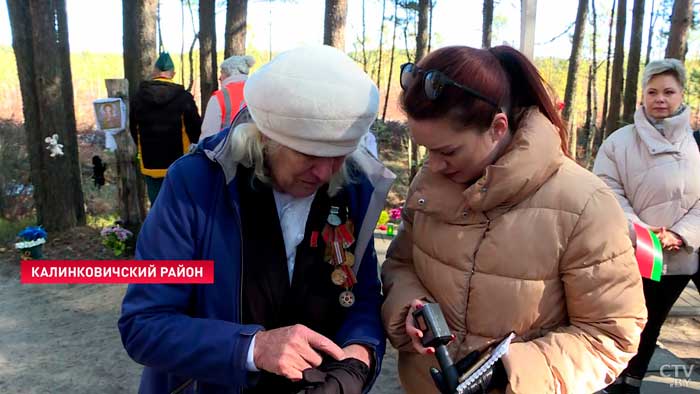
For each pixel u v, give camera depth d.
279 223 1.28
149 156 4.99
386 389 3.11
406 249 1.49
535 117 1.22
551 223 1.20
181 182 1.22
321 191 1.32
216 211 1.21
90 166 13.74
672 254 2.40
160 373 1.35
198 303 1.25
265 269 1.26
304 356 1.14
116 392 3.12
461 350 1.29
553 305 1.25
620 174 2.58
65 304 4.41
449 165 1.22
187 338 1.15
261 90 1.14
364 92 1.16
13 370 3.35
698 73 15.26
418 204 1.33
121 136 5.57
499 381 1.19
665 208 2.43
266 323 1.29
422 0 13.13
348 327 1.37
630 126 2.63
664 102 2.46
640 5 11.16
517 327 1.25
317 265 1.33
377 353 1.34
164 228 1.20
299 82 1.11
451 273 1.29
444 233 1.31
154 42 6.79
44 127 6.45
